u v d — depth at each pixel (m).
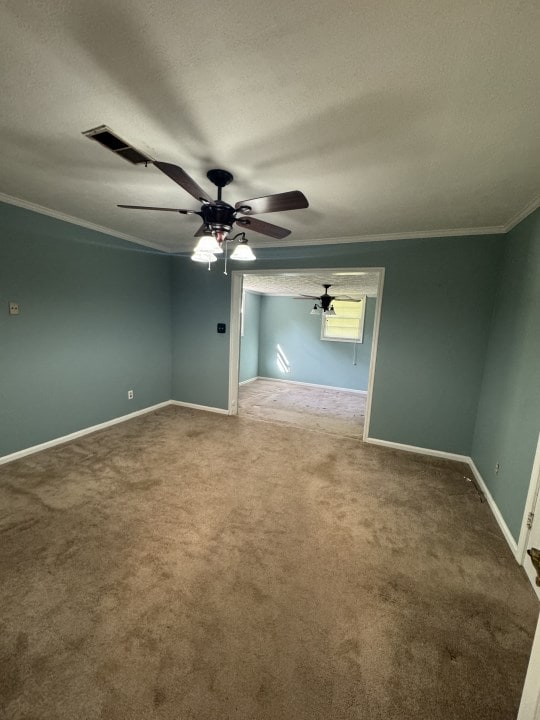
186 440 3.64
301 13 0.97
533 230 2.29
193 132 1.60
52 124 1.59
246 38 1.06
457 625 1.56
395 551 2.04
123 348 4.05
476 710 1.22
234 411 4.65
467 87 1.23
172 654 1.36
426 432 3.50
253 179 2.09
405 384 3.54
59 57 1.16
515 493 2.15
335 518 2.34
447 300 3.28
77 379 3.52
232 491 2.64
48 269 3.12
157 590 1.67
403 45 1.06
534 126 1.46
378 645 1.44
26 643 1.38
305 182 2.13
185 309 4.68
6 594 1.61
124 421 4.16
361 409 5.59
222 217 1.91
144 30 1.04
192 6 0.96
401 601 1.68
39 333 3.11
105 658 1.33
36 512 2.26
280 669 1.33
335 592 1.71
